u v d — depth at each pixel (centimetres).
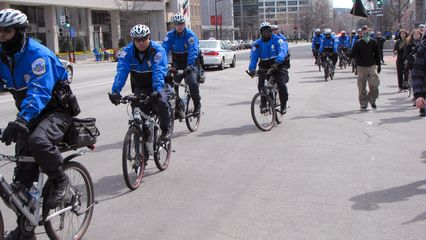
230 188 605
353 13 2642
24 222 392
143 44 632
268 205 537
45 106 393
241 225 481
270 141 876
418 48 579
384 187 593
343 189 588
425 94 575
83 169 457
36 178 406
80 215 450
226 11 10938
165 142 689
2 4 4709
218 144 860
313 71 2595
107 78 2461
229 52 3059
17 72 393
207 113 1222
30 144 383
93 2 5866
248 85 1952
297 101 1408
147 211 528
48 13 5328
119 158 774
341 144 839
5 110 1337
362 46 1192
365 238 443
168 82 764
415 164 699
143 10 6875
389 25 6694
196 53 927
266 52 1007
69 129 422
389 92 1575
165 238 454
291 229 467
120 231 473
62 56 5178
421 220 483
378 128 977
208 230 470
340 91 1641
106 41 6488
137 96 622
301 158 746
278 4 14925
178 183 631
